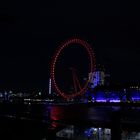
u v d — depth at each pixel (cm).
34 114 9412
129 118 5484
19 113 10275
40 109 9262
